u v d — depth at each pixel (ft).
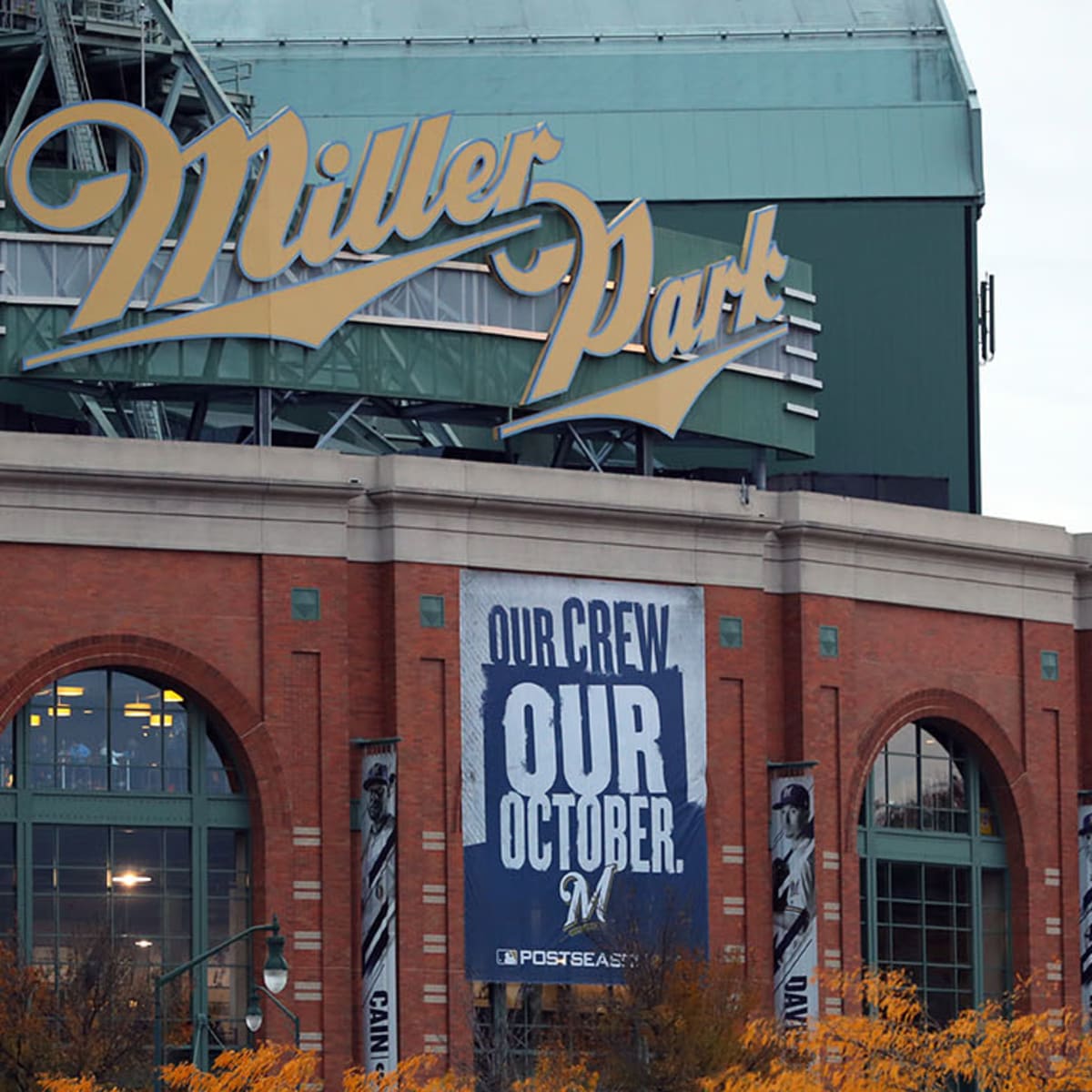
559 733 639.76
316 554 621.72
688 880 650.02
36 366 636.89
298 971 612.70
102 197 645.10
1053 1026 584.81
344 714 621.31
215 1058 590.96
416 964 618.03
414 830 621.31
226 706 612.70
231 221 650.84
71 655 602.85
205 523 613.93
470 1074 581.94
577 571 646.33
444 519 632.38
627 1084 592.60
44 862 604.49
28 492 602.44
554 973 631.97
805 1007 654.12
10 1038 562.66
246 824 616.80
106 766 609.83
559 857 636.48
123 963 584.81
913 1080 518.37
